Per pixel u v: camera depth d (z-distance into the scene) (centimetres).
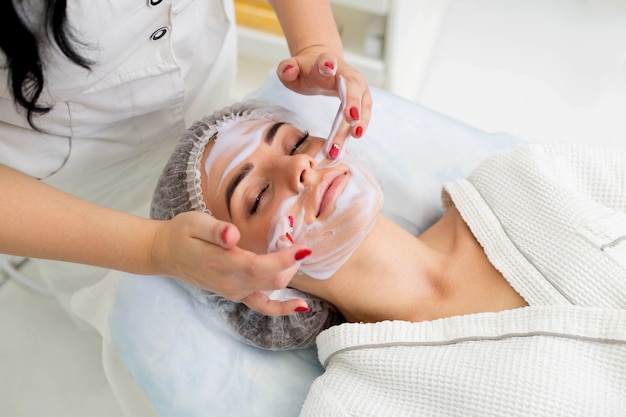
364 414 88
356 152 123
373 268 99
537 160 105
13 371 155
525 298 93
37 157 97
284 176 91
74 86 83
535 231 98
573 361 82
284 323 103
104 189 119
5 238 72
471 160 126
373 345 92
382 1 136
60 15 65
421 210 122
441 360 88
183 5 92
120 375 112
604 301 88
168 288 106
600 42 191
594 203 100
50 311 163
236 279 68
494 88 184
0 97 83
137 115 103
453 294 99
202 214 71
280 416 99
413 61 170
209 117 105
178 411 98
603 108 178
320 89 97
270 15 156
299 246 66
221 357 103
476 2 202
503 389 82
